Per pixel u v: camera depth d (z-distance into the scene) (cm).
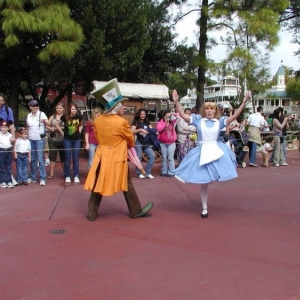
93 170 615
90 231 568
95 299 365
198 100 1706
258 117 1226
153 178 997
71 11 1556
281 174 1081
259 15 1465
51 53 1218
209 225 596
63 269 433
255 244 510
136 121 1005
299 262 450
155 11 1761
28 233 559
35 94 2075
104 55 1558
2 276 415
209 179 608
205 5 1580
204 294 372
